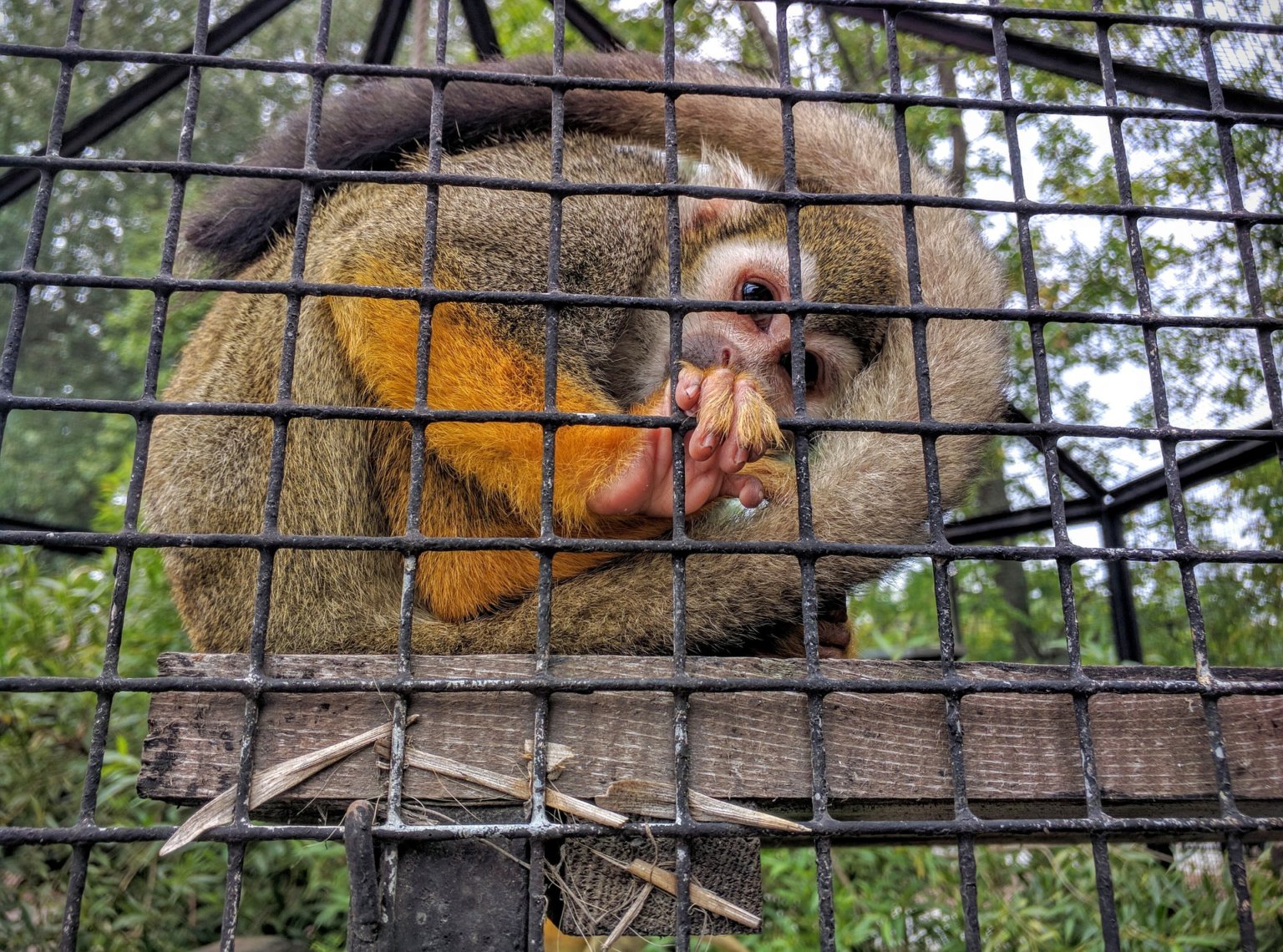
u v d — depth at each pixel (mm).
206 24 224
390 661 226
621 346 411
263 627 205
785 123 234
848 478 330
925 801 231
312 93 224
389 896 199
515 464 320
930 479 222
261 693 201
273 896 583
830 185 415
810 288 410
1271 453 457
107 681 193
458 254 346
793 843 315
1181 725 243
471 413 212
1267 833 291
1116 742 240
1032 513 582
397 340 329
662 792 217
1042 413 226
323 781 213
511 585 348
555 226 223
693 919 211
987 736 236
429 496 354
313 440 350
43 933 508
